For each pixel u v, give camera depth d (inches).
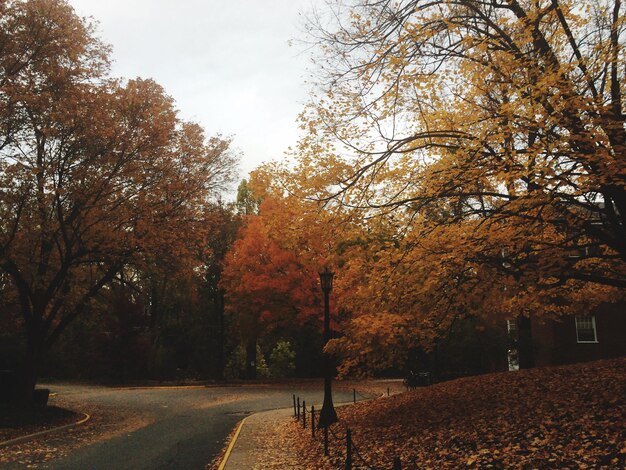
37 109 702.5
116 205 815.1
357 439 481.1
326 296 657.6
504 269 387.5
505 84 350.6
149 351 1660.9
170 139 876.6
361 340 458.3
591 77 339.6
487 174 354.3
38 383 1568.7
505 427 385.1
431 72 394.0
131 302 1627.7
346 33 390.9
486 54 377.4
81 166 776.3
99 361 1594.5
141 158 837.8
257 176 440.8
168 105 860.0
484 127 384.5
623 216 357.1
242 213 1955.0
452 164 396.5
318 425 619.2
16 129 712.4
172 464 439.2
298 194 424.5
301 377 1854.1
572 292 496.1
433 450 378.9
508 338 1027.9
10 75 700.0
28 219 752.3
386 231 442.9
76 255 804.0
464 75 380.5
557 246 372.5
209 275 1934.1
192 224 929.5
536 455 311.6
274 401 1076.5
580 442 315.3
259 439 567.5
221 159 1375.5
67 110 737.6
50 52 749.3
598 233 374.6
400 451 398.9
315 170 421.7
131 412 906.7
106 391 1330.0
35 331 815.1
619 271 415.8
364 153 409.4
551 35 381.4
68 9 773.3
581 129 319.6
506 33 410.9
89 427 711.1
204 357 1884.8
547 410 401.7
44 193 722.8
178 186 869.8
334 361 1455.5
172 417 836.0
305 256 453.4
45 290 848.3
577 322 1168.8
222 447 529.3
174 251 868.6
